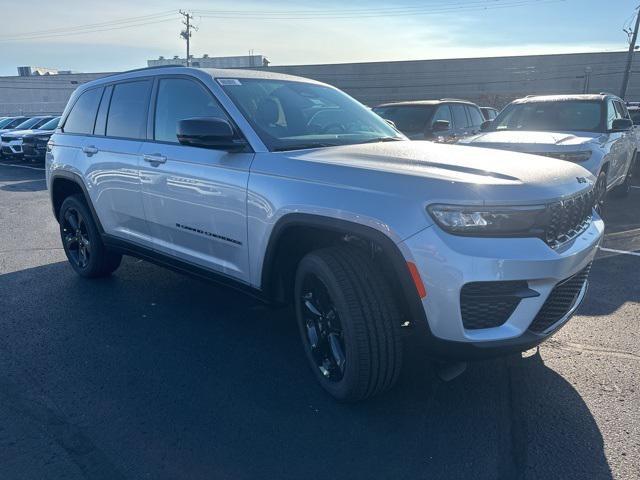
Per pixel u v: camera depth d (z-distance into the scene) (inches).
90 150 197.3
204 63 2009.1
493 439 114.7
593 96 350.3
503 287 107.7
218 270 154.0
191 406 128.3
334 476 104.3
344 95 188.5
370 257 124.8
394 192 112.7
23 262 249.6
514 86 1860.2
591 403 127.5
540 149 276.8
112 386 137.7
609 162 314.2
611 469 105.2
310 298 132.4
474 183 109.3
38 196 465.7
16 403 130.4
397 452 111.0
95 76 2346.2
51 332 170.4
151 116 176.1
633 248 260.5
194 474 105.3
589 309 184.5
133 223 183.8
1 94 2388.0
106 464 108.3
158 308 189.5
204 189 149.6
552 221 113.8
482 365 145.6
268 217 132.0
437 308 108.3
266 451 111.9
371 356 117.1
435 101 441.7
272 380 140.1
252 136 143.8
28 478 104.4
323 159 129.7
